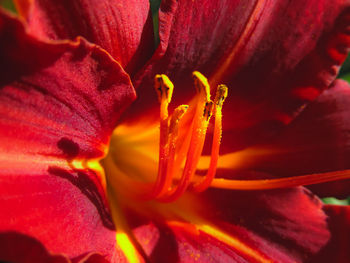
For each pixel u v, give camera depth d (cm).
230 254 25
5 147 19
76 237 20
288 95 26
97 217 22
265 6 24
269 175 26
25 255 18
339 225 26
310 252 25
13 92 19
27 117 19
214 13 23
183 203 26
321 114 27
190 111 24
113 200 25
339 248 25
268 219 26
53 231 19
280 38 25
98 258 20
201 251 24
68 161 21
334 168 26
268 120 26
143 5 22
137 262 23
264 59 25
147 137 26
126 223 24
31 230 19
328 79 25
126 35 22
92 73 20
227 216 26
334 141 26
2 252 17
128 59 22
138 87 23
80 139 21
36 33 19
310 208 26
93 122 22
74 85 20
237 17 24
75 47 19
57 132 20
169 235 24
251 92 25
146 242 24
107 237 22
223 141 26
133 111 24
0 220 18
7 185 18
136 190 25
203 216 26
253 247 25
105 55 20
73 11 20
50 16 20
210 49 24
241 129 26
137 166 27
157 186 23
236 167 26
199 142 23
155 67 23
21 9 18
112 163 26
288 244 25
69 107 20
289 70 25
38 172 20
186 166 23
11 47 17
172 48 23
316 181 24
